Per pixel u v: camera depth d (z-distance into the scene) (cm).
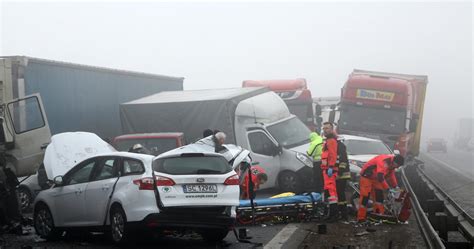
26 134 1452
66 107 1722
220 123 1733
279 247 960
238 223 1188
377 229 1134
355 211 1314
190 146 1145
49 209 1067
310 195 1249
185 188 930
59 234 1086
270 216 1207
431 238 943
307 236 1058
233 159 1130
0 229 1131
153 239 1063
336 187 1251
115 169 981
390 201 1223
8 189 1147
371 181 1207
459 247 951
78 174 1047
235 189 969
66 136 1414
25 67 1541
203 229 953
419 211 1205
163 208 912
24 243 1030
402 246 959
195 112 1764
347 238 1036
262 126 1736
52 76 1661
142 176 924
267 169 1717
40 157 1469
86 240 1061
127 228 932
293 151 1716
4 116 1431
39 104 1483
